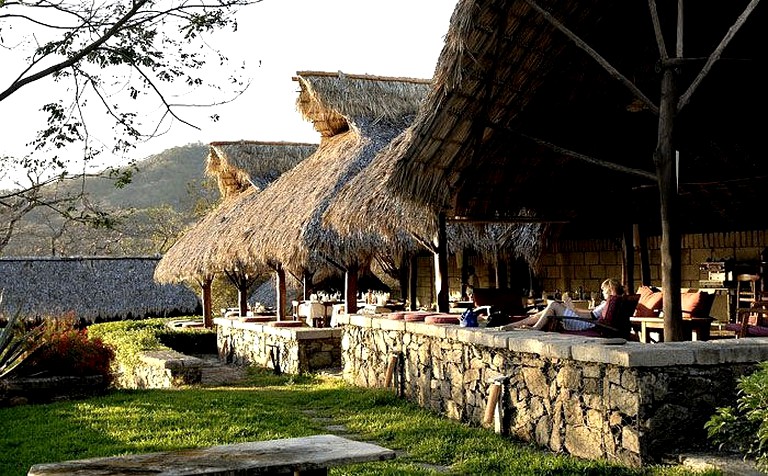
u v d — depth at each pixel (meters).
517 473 7.15
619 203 15.32
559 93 11.21
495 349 9.27
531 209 13.14
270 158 24.62
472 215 12.60
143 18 12.14
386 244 16.16
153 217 50.41
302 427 9.85
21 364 12.97
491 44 9.70
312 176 18.88
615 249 18.91
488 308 11.46
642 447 6.95
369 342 13.66
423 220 11.74
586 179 13.34
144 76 12.20
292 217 16.98
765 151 13.59
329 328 17.98
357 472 7.53
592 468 6.97
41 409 11.88
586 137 12.40
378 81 19.44
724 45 8.05
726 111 12.66
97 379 13.25
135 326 27.77
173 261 26.34
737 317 13.28
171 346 25.42
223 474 4.58
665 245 8.25
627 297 10.15
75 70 12.08
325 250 15.94
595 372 7.52
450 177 11.20
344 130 20.91
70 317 15.07
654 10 8.38
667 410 6.99
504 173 12.09
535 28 9.91
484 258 18.38
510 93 10.66
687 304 10.52
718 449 6.85
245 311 24.41
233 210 23.95
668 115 8.28
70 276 36.00
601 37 10.79
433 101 10.11
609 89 11.54
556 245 20.62
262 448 5.15
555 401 8.12
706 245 16.80
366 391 12.89
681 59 8.22
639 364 6.93
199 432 9.51
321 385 14.81
